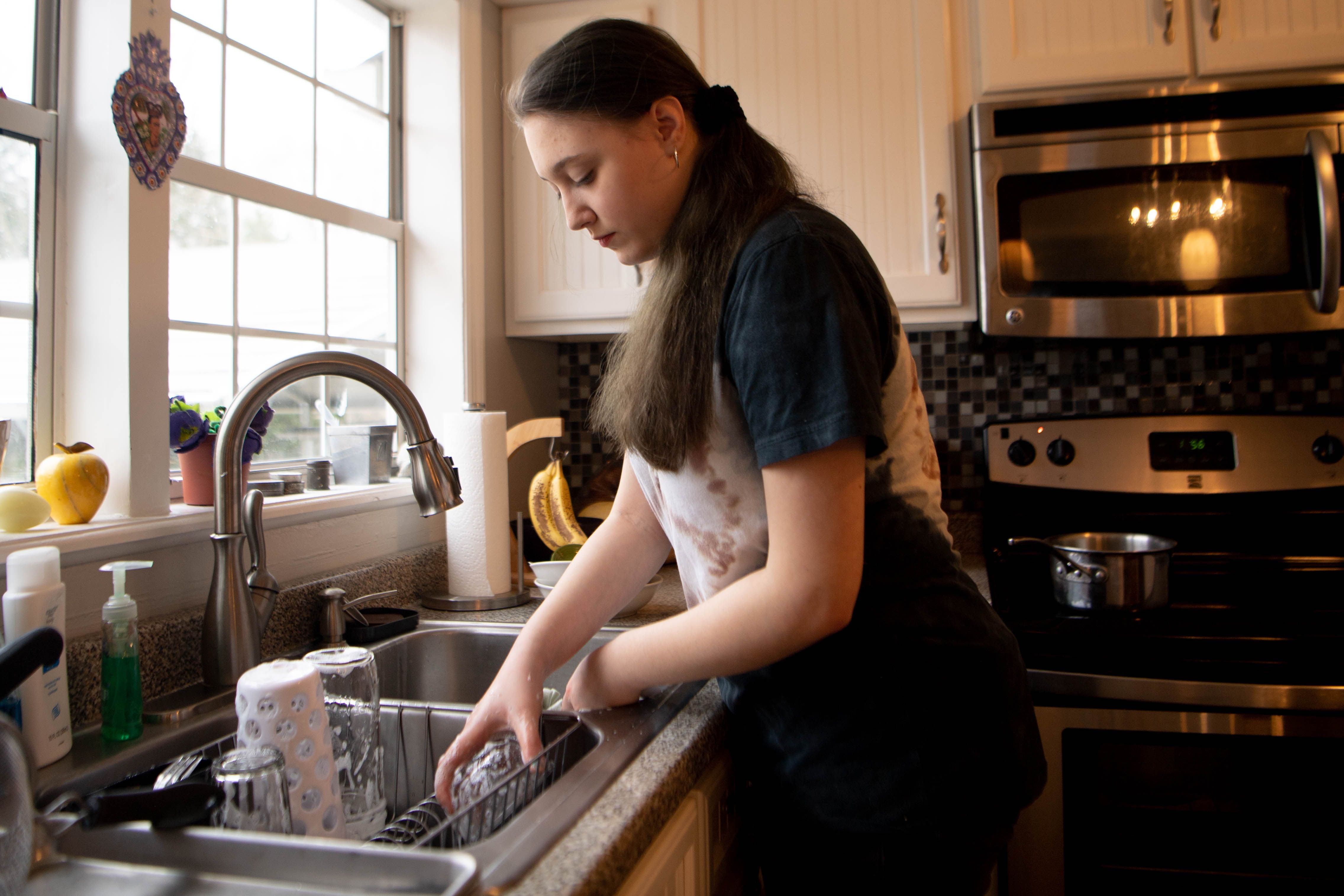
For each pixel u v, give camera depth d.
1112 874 1.30
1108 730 1.29
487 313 1.83
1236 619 1.35
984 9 1.67
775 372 0.64
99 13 1.02
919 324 1.84
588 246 1.86
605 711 0.85
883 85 1.73
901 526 0.74
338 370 0.99
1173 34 1.60
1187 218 1.60
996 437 1.81
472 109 1.75
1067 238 1.64
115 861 0.57
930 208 1.71
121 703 0.84
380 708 0.95
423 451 1.01
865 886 0.76
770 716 0.79
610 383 0.86
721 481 0.74
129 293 1.01
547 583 1.41
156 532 1.01
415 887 0.52
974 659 0.75
